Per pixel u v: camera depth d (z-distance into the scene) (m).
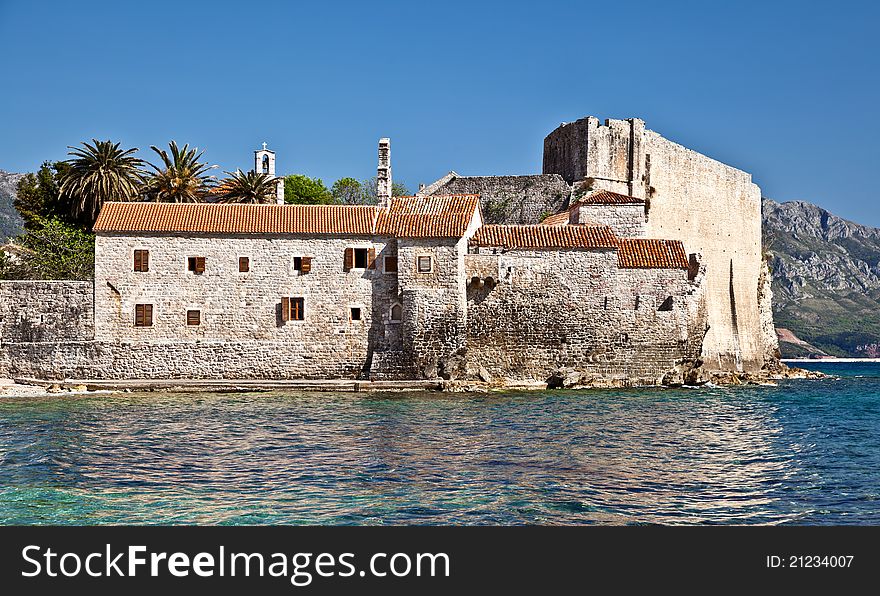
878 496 31.22
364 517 27.97
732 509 29.33
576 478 33.69
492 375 68.50
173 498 30.39
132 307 66.81
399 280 67.12
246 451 39.38
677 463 37.22
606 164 98.56
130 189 84.12
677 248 70.81
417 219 68.56
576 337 68.94
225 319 67.19
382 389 64.69
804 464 37.47
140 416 51.06
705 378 83.94
